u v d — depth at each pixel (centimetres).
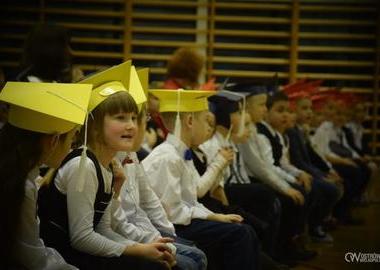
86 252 285
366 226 806
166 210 389
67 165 288
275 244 563
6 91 256
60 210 288
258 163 586
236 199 522
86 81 303
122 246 288
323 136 903
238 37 1184
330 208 705
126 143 303
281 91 680
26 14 1100
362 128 1140
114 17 1132
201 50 1159
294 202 586
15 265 251
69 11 1108
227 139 522
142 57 1139
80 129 296
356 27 1202
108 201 302
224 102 523
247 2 1174
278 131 674
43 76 432
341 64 1198
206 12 1159
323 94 967
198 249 353
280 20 1179
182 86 634
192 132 427
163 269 288
